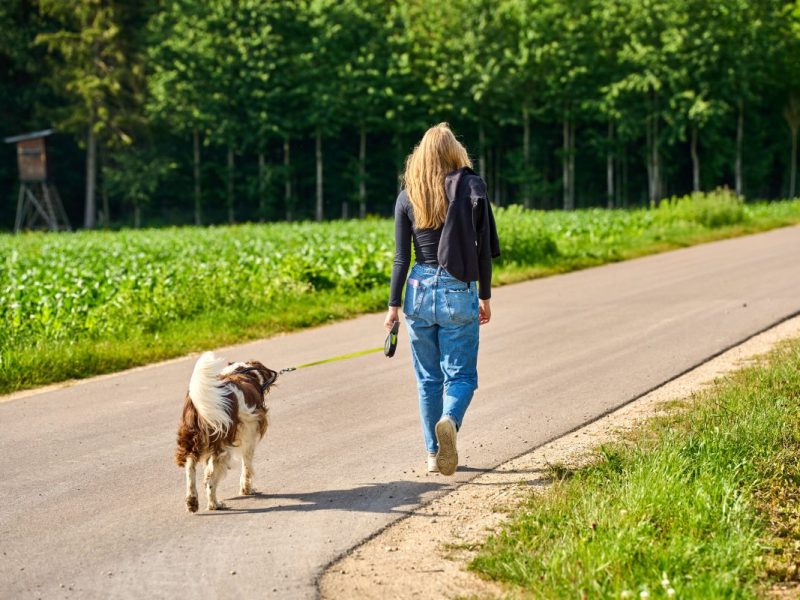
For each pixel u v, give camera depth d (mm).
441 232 6414
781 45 70312
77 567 5328
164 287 17594
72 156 74562
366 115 72562
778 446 6793
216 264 21328
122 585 5055
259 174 72375
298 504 6391
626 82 68562
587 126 78875
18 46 71188
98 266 20984
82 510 6379
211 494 6281
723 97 70688
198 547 5617
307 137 76562
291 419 8789
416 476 6930
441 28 74062
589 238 30438
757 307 14383
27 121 73438
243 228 44375
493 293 18250
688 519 5352
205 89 70625
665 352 11258
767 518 5613
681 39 66812
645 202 79438
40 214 70500
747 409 7719
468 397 6453
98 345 13180
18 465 7555
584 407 8797
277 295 17766
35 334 13906
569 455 7246
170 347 13305
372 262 20641
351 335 14133
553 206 81000
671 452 6305
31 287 17234
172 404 9781
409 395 9688
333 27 71500
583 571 4730
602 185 82000
